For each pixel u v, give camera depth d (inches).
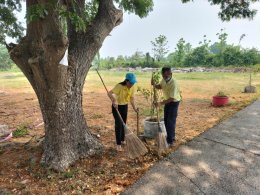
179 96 222.7
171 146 227.6
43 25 151.8
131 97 219.1
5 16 253.8
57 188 165.2
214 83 743.1
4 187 167.3
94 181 172.6
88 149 203.6
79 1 190.4
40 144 219.3
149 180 170.4
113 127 292.7
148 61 1497.3
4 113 400.8
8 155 211.6
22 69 185.5
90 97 535.8
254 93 527.2
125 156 206.2
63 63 164.1
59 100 183.3
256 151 211.2
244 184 163.8
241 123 290.0
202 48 1528.1
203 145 226.4
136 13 279.9
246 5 312.2
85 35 191.9
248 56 1378.0
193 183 165.9
